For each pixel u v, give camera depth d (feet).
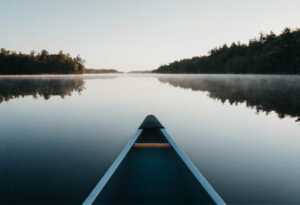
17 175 8.57
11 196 7.10
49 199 6.91
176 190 6.30
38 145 12.39
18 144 12.56
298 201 6.86
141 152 8.82
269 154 10.94
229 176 8.54
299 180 8.21
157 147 9.18
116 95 40.68
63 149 11.68
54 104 28.96
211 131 15.37
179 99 33.96
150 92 46.65
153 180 6.78
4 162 9.87
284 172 8.89
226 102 29.81
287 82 79.97
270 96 35.70
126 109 25.00
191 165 6.50
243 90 47.73
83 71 310.04
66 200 6.88
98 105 28.02
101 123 17.98
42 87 60.54
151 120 12.60
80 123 17.97
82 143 12.75
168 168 7.53
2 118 20.07
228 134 14.58
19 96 37.93
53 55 265.54
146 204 5.68
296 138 13.60
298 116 20.15
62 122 18.37
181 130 15.66
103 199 5.04
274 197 7.09
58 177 8.36
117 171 6.31
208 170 9.08
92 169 9.11
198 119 19.40
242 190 7.51
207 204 4.87
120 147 12.02
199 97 36.17
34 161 9.99
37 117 20.44
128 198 5.94
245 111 23.09
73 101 31.94
